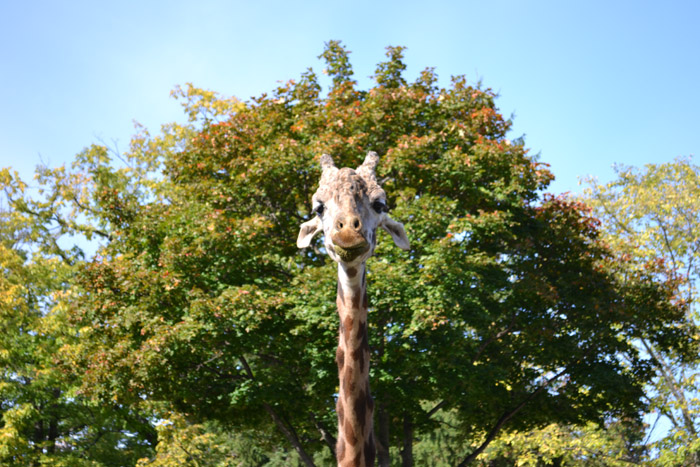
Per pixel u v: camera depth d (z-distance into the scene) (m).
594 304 15.69
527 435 21.27
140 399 15.26
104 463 20.00
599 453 21.08
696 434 19.25
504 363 15.83
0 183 22.44
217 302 12.66
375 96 15.31
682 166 24.95
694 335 21.05
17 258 20.02
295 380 13.80
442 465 25.16
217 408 15.09
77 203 22.81
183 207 15.23
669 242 24.34
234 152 15.95
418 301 12.27
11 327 19.22
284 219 15.84
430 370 12.86
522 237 15.62
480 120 15.34
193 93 23.12
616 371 16.27
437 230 12.99
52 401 19.20
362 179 4.68
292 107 17.45
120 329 14.52
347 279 4.75
